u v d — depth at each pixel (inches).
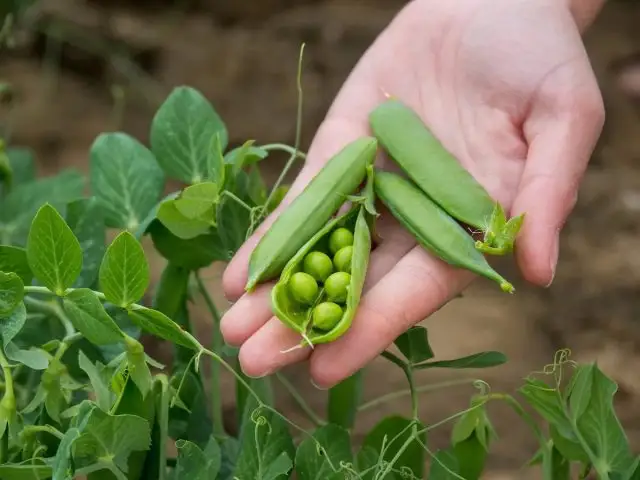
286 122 34.8
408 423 12.2
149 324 10.9
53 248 10.4
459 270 12.0
